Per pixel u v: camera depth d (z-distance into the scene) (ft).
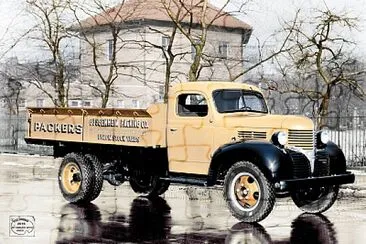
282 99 75.87
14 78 114.42
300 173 35.81
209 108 38.52
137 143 40.34
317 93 71.41
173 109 39.86
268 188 34.09
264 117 37.29
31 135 47.47
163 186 45.68
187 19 89.30
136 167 42.93
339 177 36.83
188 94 39.55
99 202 43.73
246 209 35.06
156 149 40.04
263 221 35.88
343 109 81.25
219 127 38.04
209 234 31.53
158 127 39.96
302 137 36.24
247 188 35.32
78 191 42.45
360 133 69.21
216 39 109.70
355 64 77.05
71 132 44.29
